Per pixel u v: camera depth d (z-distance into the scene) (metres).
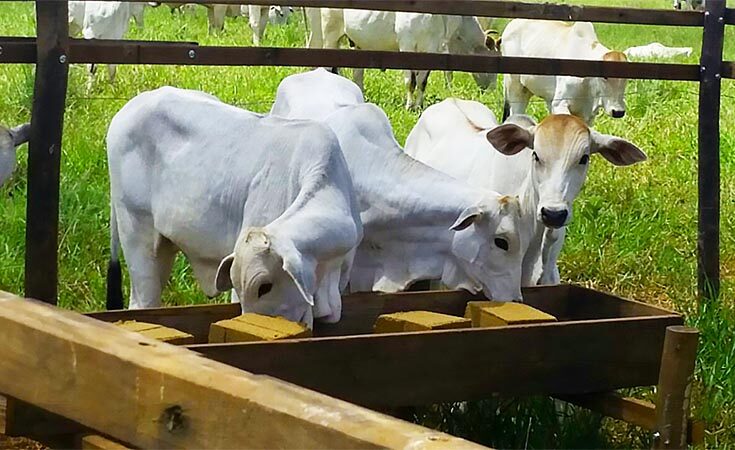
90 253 6.75
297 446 1.97
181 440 2.12
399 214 5.12
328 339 3.69
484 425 4.50
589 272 7.14
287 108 5.94
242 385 2.07
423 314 4.17
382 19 12.71
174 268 6.45
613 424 4.72
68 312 2.46
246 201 4.96
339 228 4.50
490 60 5.71
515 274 4.97
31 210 4.66
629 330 4.12
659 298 6.85
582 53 10.74
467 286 5.04
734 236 7.79
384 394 3.79
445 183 5.13
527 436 4.43
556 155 5.30
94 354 2.25
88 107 10.30
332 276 4.55
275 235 4.27
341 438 1.91
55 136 4.65
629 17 5.97
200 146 5.16
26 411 2.92
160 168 5.30
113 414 2.22
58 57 4.63
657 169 9.23
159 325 4.00
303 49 5.27
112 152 5.48
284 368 3.65
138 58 4.85
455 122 6.29
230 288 4.50
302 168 4.76
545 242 5.47
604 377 4.11
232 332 3.85
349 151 5.27
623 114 9.94
